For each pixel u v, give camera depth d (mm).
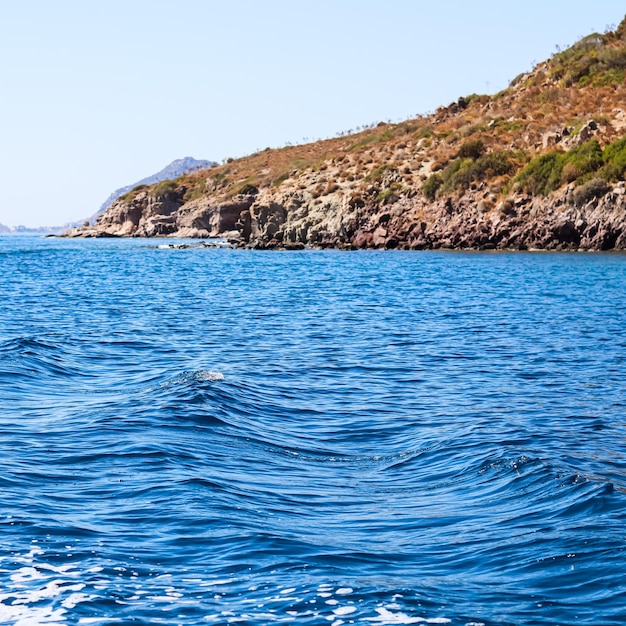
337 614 8500
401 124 157250
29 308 41719
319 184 122500
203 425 16406
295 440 16094
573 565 9797
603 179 87438
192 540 10352
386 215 106562
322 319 37406
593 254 82000
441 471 14055
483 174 101938
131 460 13820
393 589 9062
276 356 26688
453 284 55688
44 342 27938
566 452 15023
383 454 15352
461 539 10758
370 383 22297
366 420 17953
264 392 20422
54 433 15656
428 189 105375
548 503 12031
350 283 58000
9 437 15320
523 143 108125
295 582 9211
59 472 13141
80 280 62031
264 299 47094
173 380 20938
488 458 14484
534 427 17109
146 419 16641
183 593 8906
